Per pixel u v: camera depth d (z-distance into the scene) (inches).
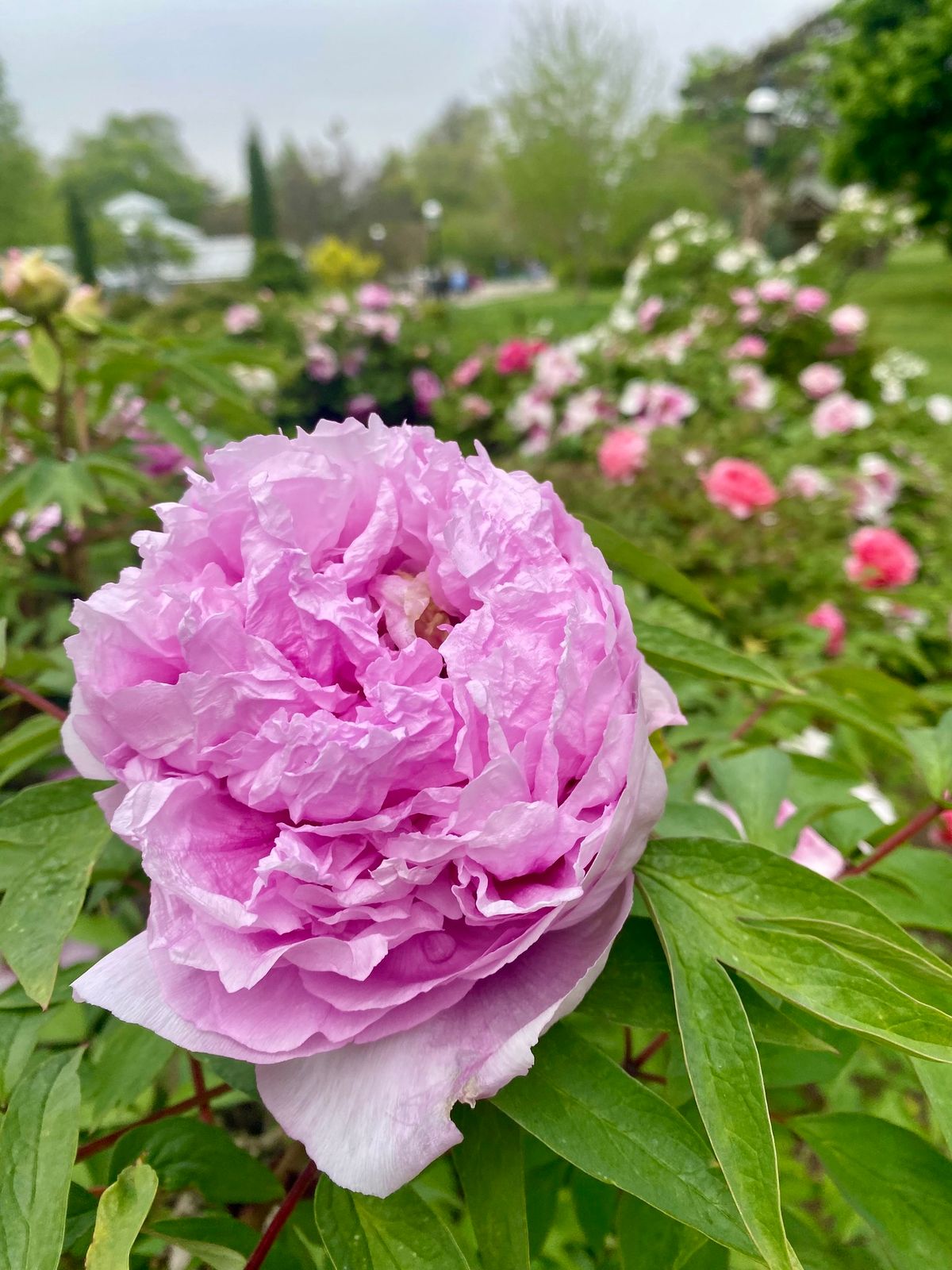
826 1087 72.6
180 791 27.5
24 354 72.9
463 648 27.7
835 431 199.6
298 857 25.8
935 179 763.4
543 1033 26.9
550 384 240.1
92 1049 44.3
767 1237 22.0
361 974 25.3
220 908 25.5
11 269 65.9
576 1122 25.1
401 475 32.5
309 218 1802.4
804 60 984.9
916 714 86.0
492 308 964.0
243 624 29.2
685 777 48.1
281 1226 29.0
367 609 30.6
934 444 236.4
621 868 26.8
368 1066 25.7
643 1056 41.3
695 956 27.1
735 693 74.4
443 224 1764.3
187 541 31.0
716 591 136.6
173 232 1847.9
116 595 29.9
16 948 29.2
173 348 75.1
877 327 310.8
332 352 299.4
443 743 27.8
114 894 48.5
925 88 714.8
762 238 772.6
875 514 172.1
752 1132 23.7
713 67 1171.3
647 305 285.7
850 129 779.4
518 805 25.4
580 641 26.8
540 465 191.3
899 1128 32.6
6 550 78.6
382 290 316.5
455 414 278.8
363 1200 26.3
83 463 64.2
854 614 141.8
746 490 143.6
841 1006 24.8
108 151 2696.9
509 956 25.2
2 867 32.7
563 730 27.2
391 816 27.4
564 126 1058.1
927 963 24.7
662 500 156.6
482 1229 26.0
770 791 41.2
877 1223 30.7
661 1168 24.2
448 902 27.5
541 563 29.4
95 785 33.7
